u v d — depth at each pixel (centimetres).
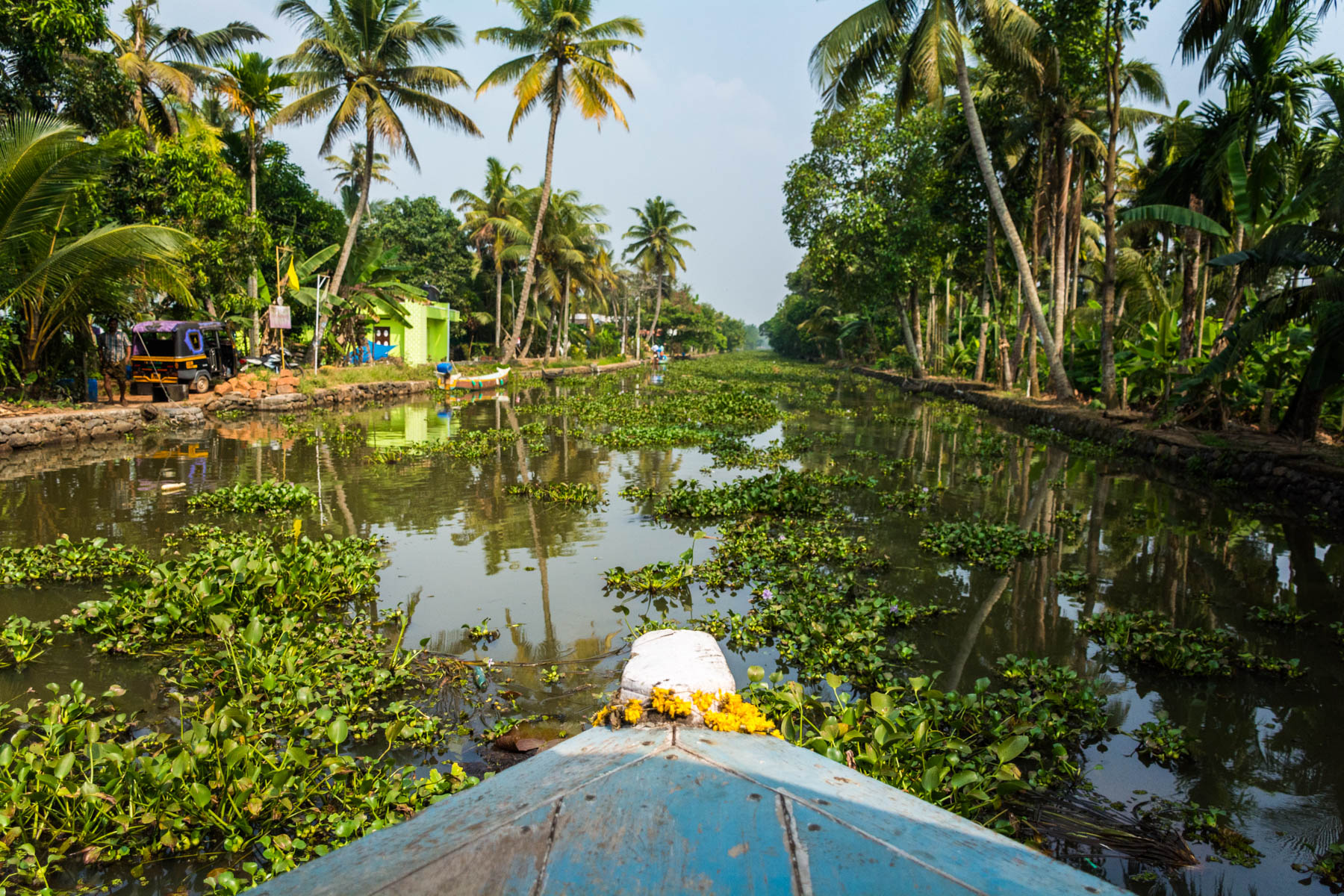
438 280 4231
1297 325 1248
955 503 966
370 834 153
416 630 517
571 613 550
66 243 1438
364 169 2462
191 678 412
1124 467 1262
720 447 1370
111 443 1361
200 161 1767
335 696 404
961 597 606
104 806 298
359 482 1028
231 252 1906
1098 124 2081
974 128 1727
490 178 3866
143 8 1925
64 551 640
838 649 474
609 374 4319
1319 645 521
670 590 604
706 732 195
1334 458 1043
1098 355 2173
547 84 2880
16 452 1224
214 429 1572
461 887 136
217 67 2089
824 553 702
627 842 147
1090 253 2758
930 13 1625
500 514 861
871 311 4106
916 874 136
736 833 149
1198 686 457
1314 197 1135
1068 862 291
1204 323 1662
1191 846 304
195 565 577
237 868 282
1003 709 407
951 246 2839
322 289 2627
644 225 5681
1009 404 2103
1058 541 786
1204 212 1487
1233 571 688
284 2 2259
